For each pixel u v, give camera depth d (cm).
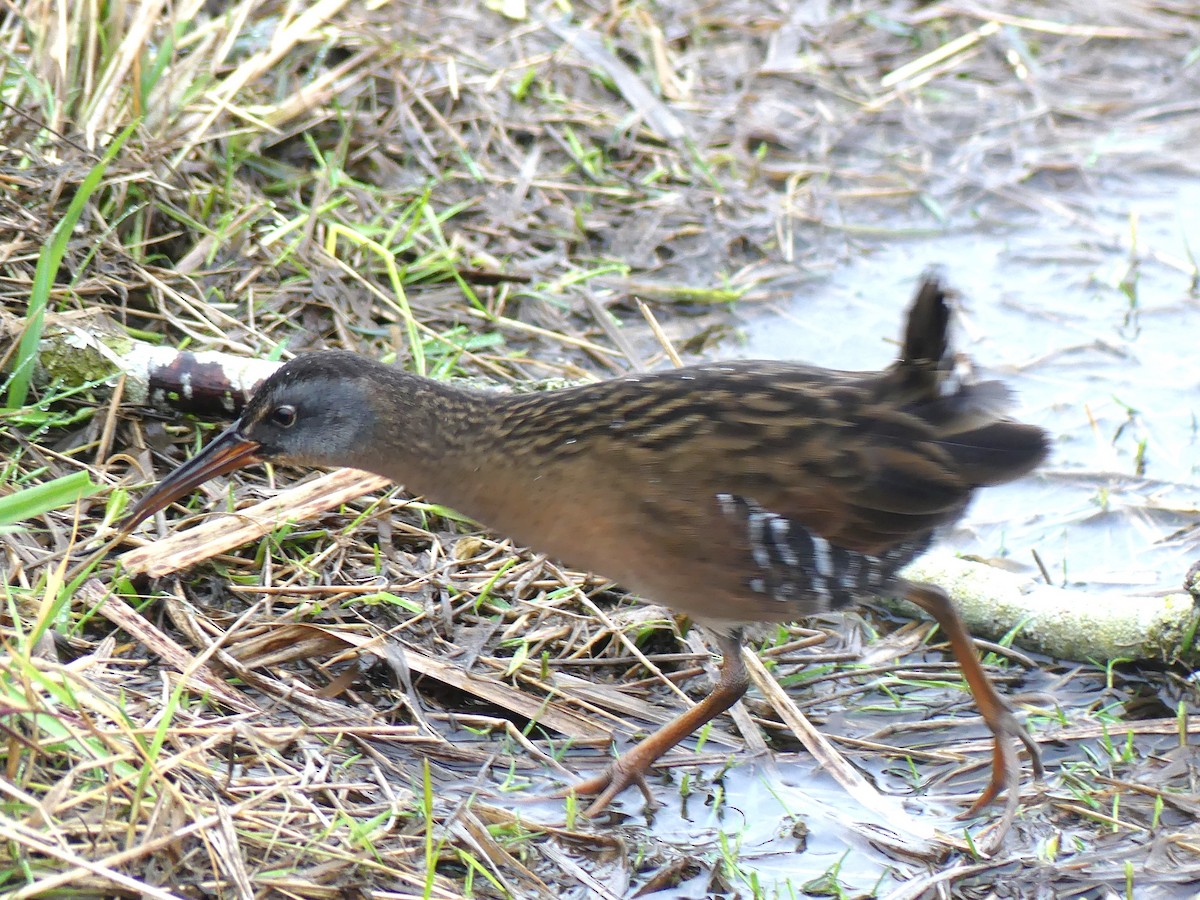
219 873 693
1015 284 1327
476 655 912
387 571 952
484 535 995
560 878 777
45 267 959
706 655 939
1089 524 1085
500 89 1393
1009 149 1482
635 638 955
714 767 874
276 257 1139
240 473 996
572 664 927
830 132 1475
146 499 865
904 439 780
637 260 1305
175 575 895
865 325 1263
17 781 693
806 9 1619
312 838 730
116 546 908
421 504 984
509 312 1220
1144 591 1009
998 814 842
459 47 1415
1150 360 1244
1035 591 978
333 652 885
